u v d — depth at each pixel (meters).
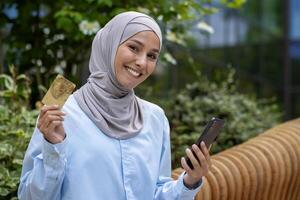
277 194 3.45
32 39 5.08
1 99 4.12
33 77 5.03
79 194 2.14
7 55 5.11
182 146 4.26
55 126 2.02
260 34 14.07
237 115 5.27
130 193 2.22
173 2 4.59
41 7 5.12
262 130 5.23
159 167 2.39
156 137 2.38
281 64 15.37
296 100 15.16
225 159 3.27
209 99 5.45
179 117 5.18
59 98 2.05
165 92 6.53
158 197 2.35
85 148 2.18
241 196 3.20
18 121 3.47
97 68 2.32
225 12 12.07
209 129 2.24
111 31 2.29
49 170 2.06
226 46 11.87
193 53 10.26
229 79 6.48
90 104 2.24
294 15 15.37
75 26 4.32
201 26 5.39
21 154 3.20
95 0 4.34
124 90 2.29
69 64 5.09
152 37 2.26
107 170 2.19
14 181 2.98
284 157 3.48
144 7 4.61
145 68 2.26
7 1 5.07
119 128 2.24
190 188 2.29
